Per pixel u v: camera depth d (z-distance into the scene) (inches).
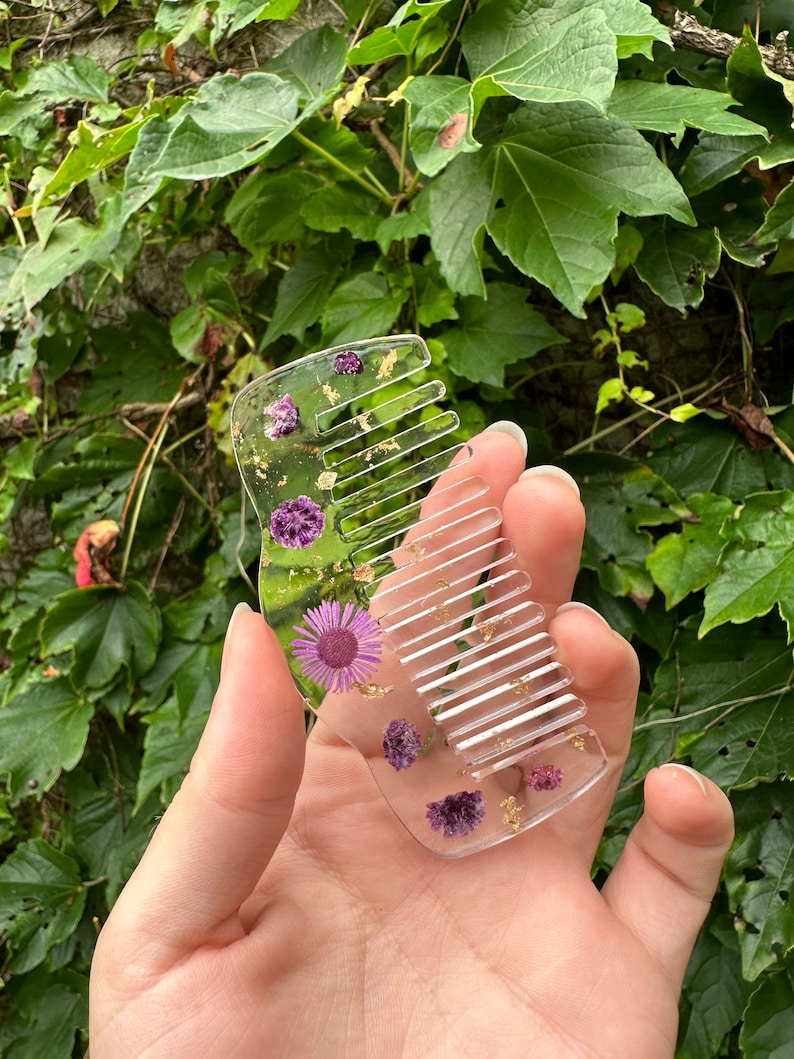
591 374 9.1
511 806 5.7
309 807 5.8
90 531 9.8
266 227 8.3
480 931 5.4
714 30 7.2
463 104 6.2
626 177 6.4
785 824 6.9
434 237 6.9
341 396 5.7
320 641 5.7
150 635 9.5
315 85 7.7
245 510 9.3
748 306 8.0
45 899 10.1
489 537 6.1
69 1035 10.2
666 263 7.2
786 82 6.6
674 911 5.7
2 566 12.0
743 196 7.1
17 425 10.5
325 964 5.1
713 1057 7.4
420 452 6.6
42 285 8.8
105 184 9.2
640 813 7.4
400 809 5.6
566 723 5.8
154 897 4.6
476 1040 5.1
